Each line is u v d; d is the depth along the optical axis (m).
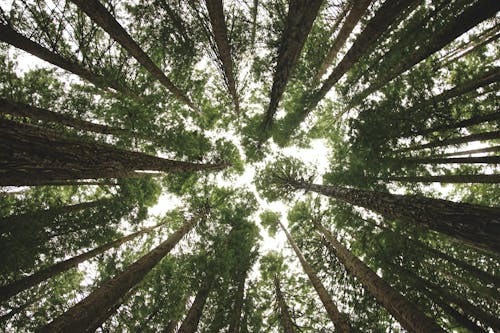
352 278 9.32
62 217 10.45
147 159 6.80
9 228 8.12
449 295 7.66
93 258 10.69
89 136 9.85
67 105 9.33
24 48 7.14
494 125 9.62
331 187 10.91
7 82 8.04
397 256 9.05
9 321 8.55
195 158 13.09
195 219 12.73
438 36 7.02
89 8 6.35
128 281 6.64
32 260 8.63
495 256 8.41
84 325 5.19
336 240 10.58
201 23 8.73
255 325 11.47
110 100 10.35
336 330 7.76
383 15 6.72
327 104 13.12
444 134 8.76
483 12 5.97
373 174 9.95
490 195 9.77
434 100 8.02
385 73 8.96
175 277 10.66
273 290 12.70
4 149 3.19
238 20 9.62
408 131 8.51
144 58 8.25
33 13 7.00
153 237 13.09
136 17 8.90
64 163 4.05
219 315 10.79
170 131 11.51
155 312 9.84
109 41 8.59
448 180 8.43
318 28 11.05
